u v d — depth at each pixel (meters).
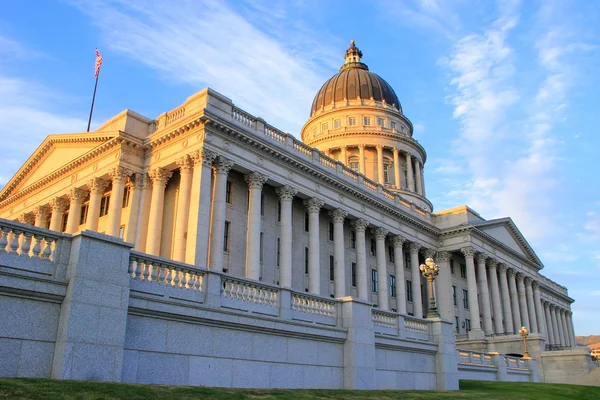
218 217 40.44
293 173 48.59
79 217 47.41
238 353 18.30
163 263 17.20
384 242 60.06
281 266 45.62
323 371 21.30
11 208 58.22
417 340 27.25
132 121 45.00
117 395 12.62
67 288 14.47
